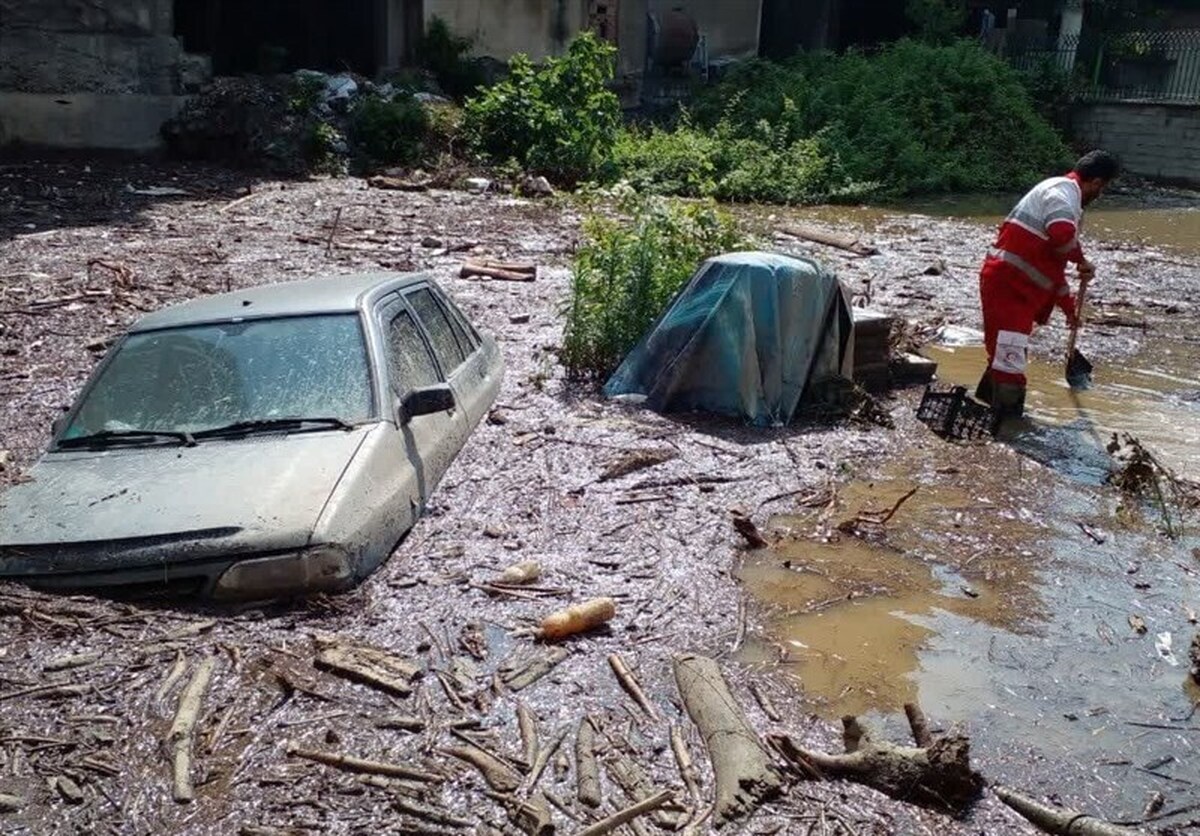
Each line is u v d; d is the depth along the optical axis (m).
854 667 4.45
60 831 3.16
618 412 7.42
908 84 26.16
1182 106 25.48
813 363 7.60
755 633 4.67
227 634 4.18
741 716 3.84
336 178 19.72
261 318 5.59
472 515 5.48
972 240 17.27
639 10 27.33
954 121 25.56
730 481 6.32
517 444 6.61
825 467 6.68
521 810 3.27
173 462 4.86
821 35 33.38
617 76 27.02
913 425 7.68
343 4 23.94
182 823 3.19
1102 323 11.56
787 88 26.14
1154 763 3.86
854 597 5.08
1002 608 5.04
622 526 5.56
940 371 9.56
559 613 4.41
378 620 4.37
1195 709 4.23
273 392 5.23
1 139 18.64
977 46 27.92
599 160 21.59
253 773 3.43
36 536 4.47
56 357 8.87
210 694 3.80
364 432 5.06
